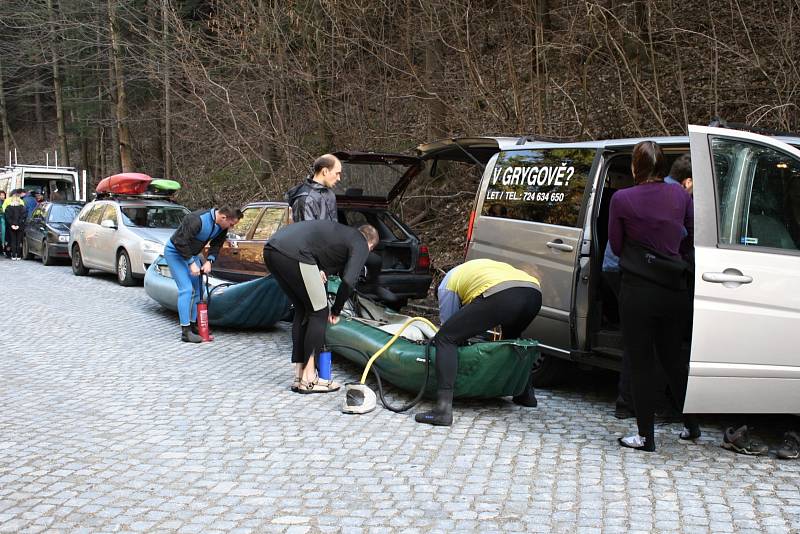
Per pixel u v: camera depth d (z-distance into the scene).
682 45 11.74
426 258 9.78
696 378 4.55
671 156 5.83
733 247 4.57
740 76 11.18
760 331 4.54
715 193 4.59
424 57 13.05
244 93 14.65
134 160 27.23
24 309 10.59
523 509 3.91
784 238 4.67
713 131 4.68
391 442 5.04
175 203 15.16
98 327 9.38
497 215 6.76
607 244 5.90
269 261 6.13
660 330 4.71
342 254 6.16
